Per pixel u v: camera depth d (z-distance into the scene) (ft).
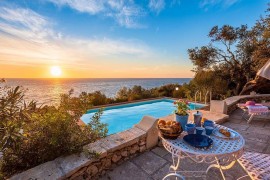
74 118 7.40
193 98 36.63
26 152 5.92
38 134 6.03
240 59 37.09
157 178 6.57
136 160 7.87
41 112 6.53
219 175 6.77
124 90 42.24
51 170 5.33
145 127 9.06
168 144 5.14
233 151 4.52
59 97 7.63
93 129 7.90
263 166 4.98
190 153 4.47
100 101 30.91
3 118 4.60
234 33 35.60
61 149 6.21
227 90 36.96
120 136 8.17
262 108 14.14
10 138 4.32
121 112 28.78
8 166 5.82
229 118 15.83
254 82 32.60
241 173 6.89
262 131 12.26
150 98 38.86
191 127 5.50
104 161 6.85
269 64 7.14
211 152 4.45
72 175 5.59
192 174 6.84
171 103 36.50
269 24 26.17
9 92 4.90
